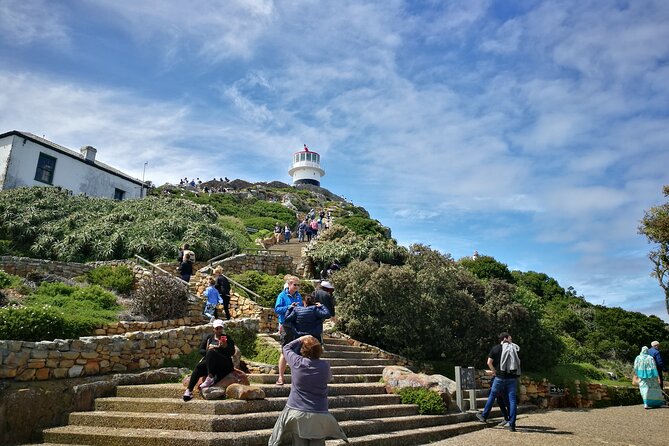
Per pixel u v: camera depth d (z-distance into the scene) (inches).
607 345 907.4
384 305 563.5
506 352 384.2
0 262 613.9
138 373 365.1
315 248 928.3
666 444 312.5
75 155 1151.0
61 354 331.6
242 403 287.3
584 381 648.4
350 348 517.3
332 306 349.4
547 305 1109.1
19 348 310.3
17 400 287.9
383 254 863.1
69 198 982.4
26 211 864.3
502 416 453.1
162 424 269.4
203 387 299.9
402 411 372.8
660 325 940.6
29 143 1049.5
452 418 393.4
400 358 536.1
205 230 901.8
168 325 482.3
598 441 320.8
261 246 1103.6
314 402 195.6
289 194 2561.5
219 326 312.8
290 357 203.6
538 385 599.5
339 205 2667.3
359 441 284.2
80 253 776.3
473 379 450.9
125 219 917.8
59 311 403.5
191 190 2269.9
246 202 2033.7
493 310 627.8
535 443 313.0
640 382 549.3
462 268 732.0
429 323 565.6
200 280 643.5
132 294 608.4
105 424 285.9
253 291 662.5
